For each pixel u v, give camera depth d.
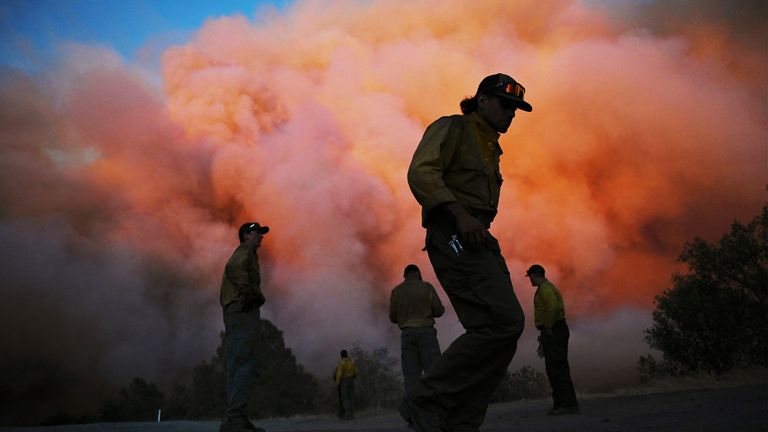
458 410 2.34
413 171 2.36
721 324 12.36
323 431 7.30
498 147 2.62
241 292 5.05
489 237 2.38
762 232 12.59
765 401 5.31
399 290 6.70
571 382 7.02
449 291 2.37
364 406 22.92
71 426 7.52
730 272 12.70
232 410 4.98
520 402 11.78
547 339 7.11
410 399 2.35
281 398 30.94
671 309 13.09
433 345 6.54
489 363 2.31
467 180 2.44
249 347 5.09
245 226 5.26
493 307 2.26
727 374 10.27
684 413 5.05
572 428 4.75
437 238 2.37
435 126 2.46
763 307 12.33
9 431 6.86
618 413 6.13
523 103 2.57
